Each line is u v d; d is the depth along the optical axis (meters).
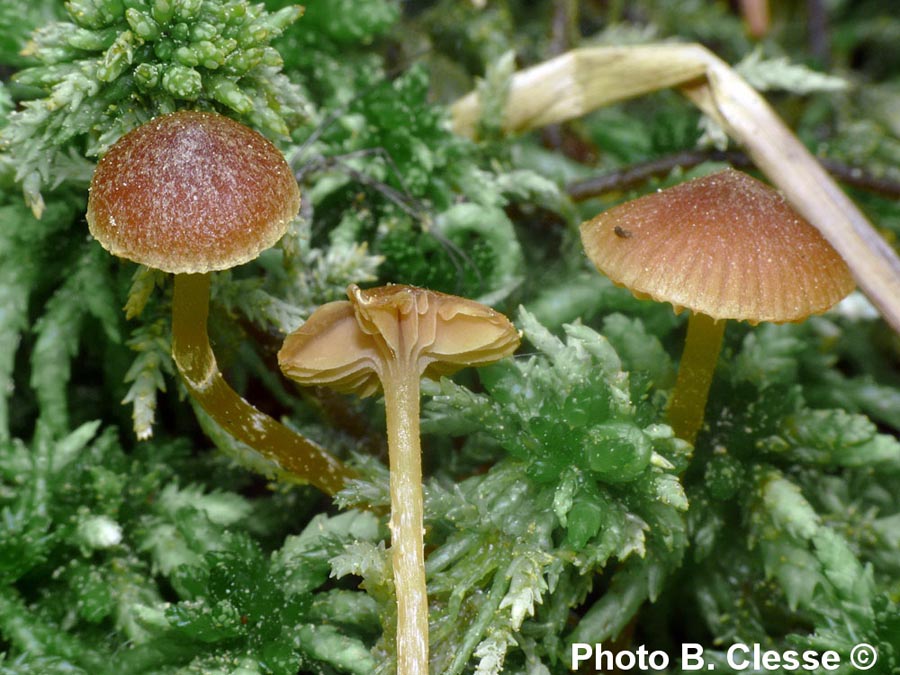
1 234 0.12
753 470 0.11
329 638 0.10
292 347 0.10
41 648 0.10
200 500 0.11
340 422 0.12
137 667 0.10
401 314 0.09
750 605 0.11
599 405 0.10
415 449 0.10
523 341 0.12
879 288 0.12
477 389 0.12
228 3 0.10
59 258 0.12
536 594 0.10
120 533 0.11
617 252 0.10
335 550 0.10
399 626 0.09
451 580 0.10
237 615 0.10
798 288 0.10
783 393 0.12
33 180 0.10
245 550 0.11
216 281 0.11
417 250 0.12
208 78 0.10
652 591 0.11
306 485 0.12
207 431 0.11
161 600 0.11
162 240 0.09
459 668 0.10
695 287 0.09
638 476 0.10
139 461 0.12
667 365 0.12
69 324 0.12
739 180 0.10
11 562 0.11
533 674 0.10
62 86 0.10
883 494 0.12
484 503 0.10
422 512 0.10
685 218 0.10
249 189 0.09
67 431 0.12
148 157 0.09
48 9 0.12
